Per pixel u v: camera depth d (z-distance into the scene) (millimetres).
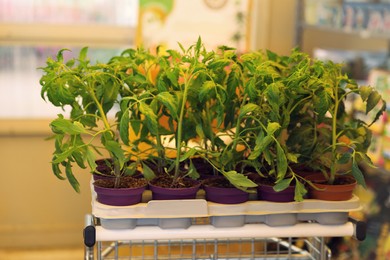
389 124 2709
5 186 3787
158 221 1483
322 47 3850
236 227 1510
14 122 3709
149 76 1683
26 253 3701
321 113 1522
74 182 1499
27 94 3797
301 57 1749
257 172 1594
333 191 1538
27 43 3729
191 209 1467
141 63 1658
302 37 3682
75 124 1409
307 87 1536
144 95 1504
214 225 1506
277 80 1539
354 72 3385
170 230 1474
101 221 1468
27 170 3787
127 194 1446
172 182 1531
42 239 3840
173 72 1499
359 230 1550
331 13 3359
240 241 1821
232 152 1537
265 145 1421
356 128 1665
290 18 3824
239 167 1656
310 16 3549
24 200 3818
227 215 1493
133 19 3820
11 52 3736
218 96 1468
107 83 1515
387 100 2725
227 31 3684
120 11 3803
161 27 3633
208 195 1518
